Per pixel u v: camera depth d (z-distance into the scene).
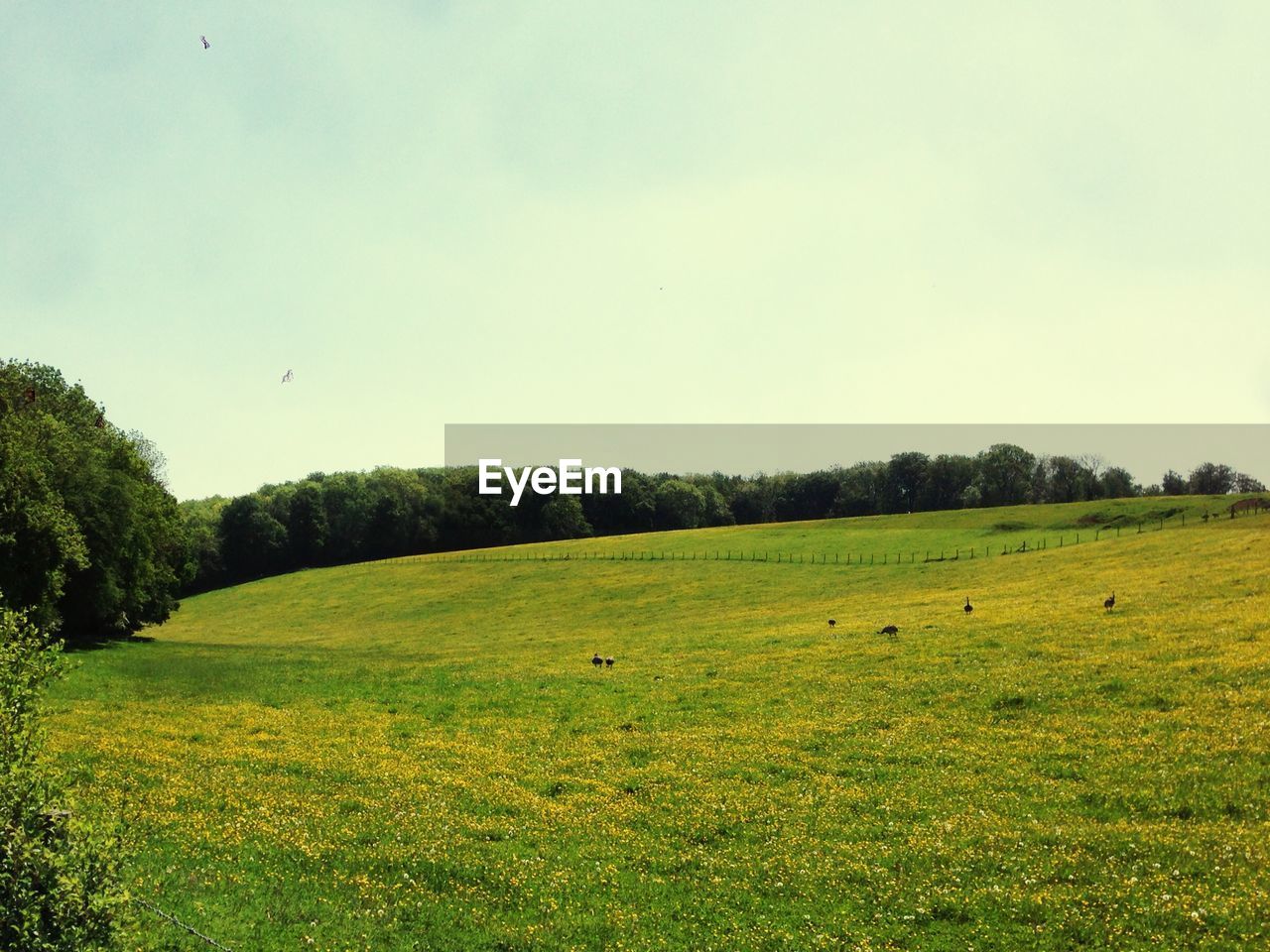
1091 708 37.94
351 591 126.69
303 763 35.38
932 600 76.44
